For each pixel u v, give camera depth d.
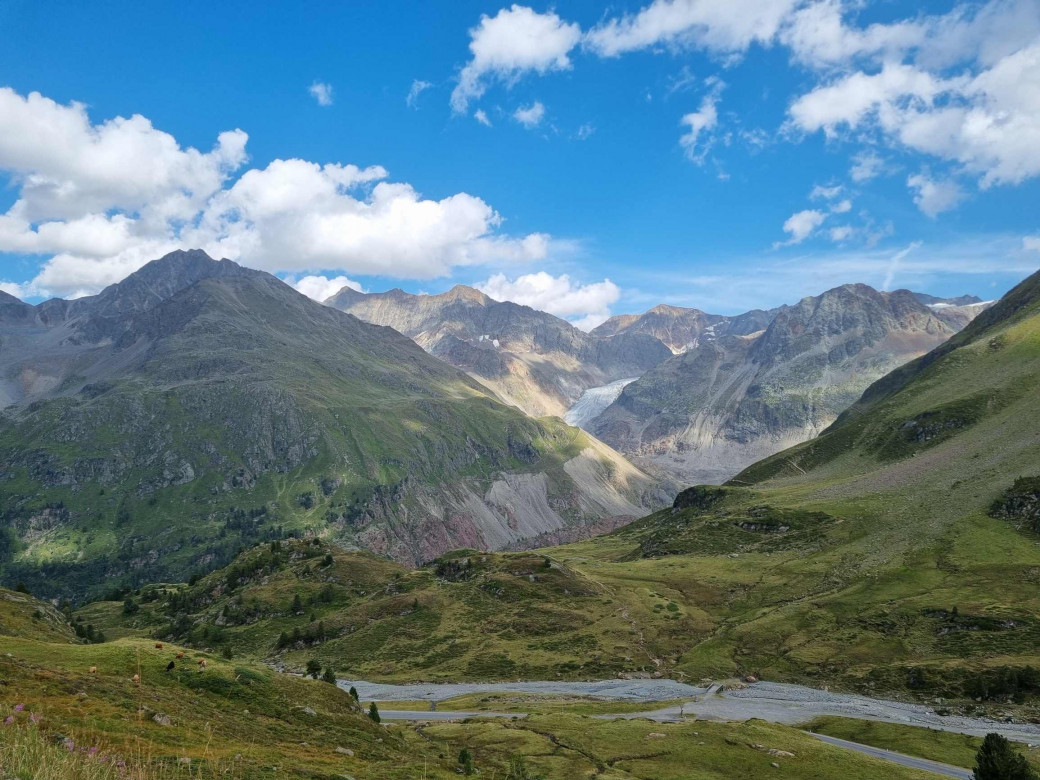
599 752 91.62
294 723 60.34
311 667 96.38
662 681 158.38
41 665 52.03
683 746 93.50
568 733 101.75
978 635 157.25
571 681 163.38
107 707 44.41
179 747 40.22
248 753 43.34
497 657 183.12
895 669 150.00
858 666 156.62
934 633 163.62
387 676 177.75
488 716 122.50
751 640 178.75
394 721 119.00
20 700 40.69
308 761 46.69
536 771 81.50
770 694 145.25
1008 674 134.00
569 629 197.62
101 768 23.92
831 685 150.62
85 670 54.78
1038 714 121.81
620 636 190.12
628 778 78.25
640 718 118.00
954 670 142.25
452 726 108.31
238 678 65.50
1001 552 198.38
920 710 131.25
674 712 128.62
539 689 156.75
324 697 71.88
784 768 85.62
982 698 132.12
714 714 126.94
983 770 72.06
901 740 109.31
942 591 182.88
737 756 89.44
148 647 66.19
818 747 94.19
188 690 59.16
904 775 85.00
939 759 100.25
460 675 173.50
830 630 176.75
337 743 57.62
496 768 78.25
